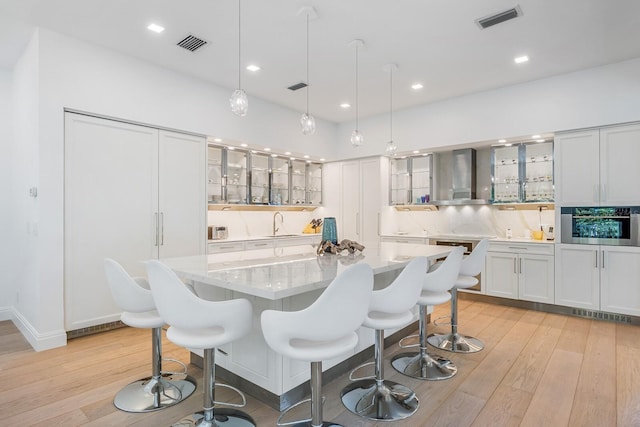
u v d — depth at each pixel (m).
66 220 3.28
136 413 2.12
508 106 4.54
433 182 5.55
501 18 2.99
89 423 2.02
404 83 4.44
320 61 3.82
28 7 2.81
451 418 2.06
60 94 3.22
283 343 1.61
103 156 3.53
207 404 1.93
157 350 2.37
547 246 4.26
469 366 2.75
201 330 1.88
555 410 2.13
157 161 3.94
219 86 4.51
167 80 3.99
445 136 5.06
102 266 3.52
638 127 3.74
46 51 3.15
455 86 4.55
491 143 4.90
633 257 3.75
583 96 4.03
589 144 4.01
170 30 3.18
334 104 5.26
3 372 2.66
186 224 4.21
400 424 2.00
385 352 3.05
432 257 2.88
